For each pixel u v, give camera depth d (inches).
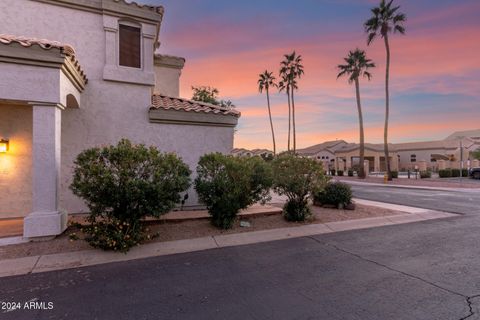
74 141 302.2
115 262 192.9
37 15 293.6
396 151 1911.9
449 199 538.0
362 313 123.3
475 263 189.2
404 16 1048.8
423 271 174.9
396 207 423.8
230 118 366.0
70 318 121.0
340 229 291.6
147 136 331.9
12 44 213.0
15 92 215.3
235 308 128.7
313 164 307.1
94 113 310.7
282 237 259.8
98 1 313.3
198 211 335.3
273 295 142.1
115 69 318.0
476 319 117.9
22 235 236.1
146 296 141.6
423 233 275.9
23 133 311.3
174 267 183.8
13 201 304.5
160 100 383.6
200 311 126.1
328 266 184.9
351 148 1913.1
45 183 225.6
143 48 335.3
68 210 299.0
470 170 1154.0
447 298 137.8
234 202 272.8
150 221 285.0
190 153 348.2
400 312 124.0
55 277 166.9
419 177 1233.4
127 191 206.1
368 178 1222.3
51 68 225.6
